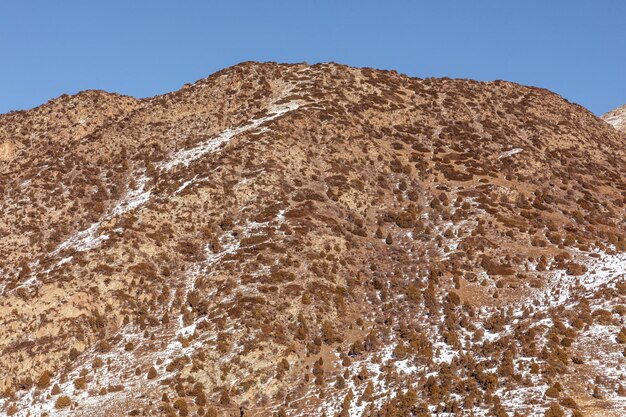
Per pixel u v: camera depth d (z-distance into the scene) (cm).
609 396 5250
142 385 5666
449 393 5366
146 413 5331
